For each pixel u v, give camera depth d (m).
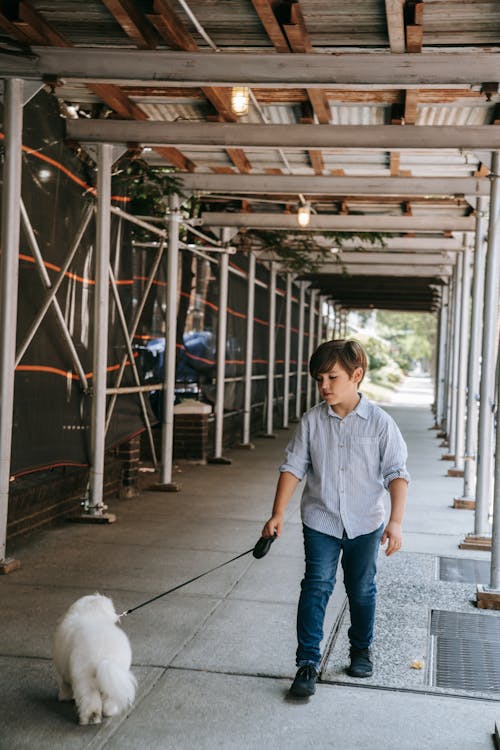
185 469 12.53
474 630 5.41
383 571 6.83
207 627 5.23
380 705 4.15
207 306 14.05
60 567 6.59
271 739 3.73
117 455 10.13
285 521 8.77
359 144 7.77
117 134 7.96
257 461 13.74
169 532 8.00
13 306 6.52
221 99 7.58
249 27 6.23
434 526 8.80
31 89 6.57
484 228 10.77
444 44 6.41
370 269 18.16
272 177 10.45
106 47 6.79
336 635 5.18
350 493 4.24
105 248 8.21
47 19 6.30
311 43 6.41
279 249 15.45
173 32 6.08
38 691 4.18
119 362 9.34
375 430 4.21
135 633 5.08
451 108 8.02
